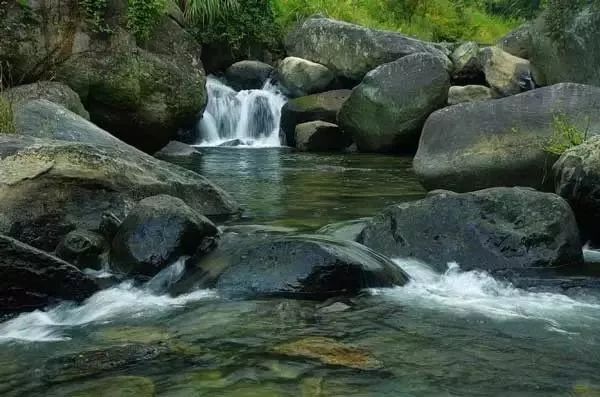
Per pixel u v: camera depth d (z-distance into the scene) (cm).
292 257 395
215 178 841
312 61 1501
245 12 1582
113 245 446
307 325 337
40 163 490
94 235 454
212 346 309
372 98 1164
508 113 648
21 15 929
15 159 490
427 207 479
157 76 1058
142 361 292
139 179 533
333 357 295
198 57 1166
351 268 392
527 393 261
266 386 265
